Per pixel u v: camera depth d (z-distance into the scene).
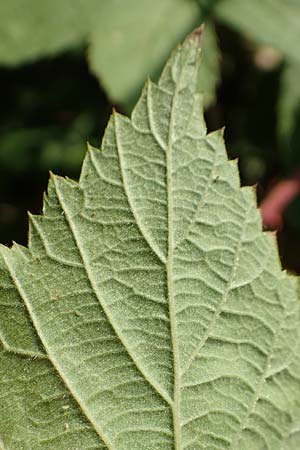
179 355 0.22
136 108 0.21
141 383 0.21
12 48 0.28
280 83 0.31
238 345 0.22
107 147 0.21
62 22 0.29
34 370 0.21
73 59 0.31
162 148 0.21
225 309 0.22
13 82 0.31
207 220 0.21
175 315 0.21
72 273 0.21
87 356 0.21
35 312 0.21
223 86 0.32
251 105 0.32
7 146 0.31
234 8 0.29
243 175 0.31
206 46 0.29
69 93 0.31
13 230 0.30
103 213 0.21
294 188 0.28
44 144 0.31
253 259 0.22
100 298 0.21
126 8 0.29
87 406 0.21
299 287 0.22
